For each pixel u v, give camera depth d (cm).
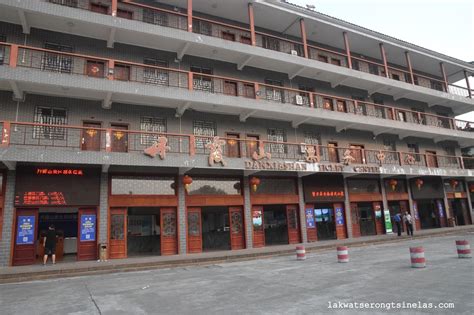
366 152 2675
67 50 1823
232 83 2239
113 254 1730
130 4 2011
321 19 2428
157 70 2014
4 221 1538
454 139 3231
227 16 2317
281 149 2333
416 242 2108
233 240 2061
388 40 2780
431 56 3072
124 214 1788
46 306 825
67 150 1562
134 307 773
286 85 2448
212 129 2128
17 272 1323
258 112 2162
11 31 1702
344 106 2697
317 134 2538
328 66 2423
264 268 1326
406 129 2738
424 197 2966
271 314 661
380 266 1196
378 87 2773
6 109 1634
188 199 1942
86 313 740
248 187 2136
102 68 1872
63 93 1717
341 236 2452
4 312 781
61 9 1659
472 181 3478
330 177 2461
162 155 1748
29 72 1542
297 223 2303
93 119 1808
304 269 1229
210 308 734
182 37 1928
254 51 2139
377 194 2683
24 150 1480
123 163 1661
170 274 1295
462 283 845
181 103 1928
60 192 1648
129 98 1828
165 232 1873
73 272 1396
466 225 3206
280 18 2370
